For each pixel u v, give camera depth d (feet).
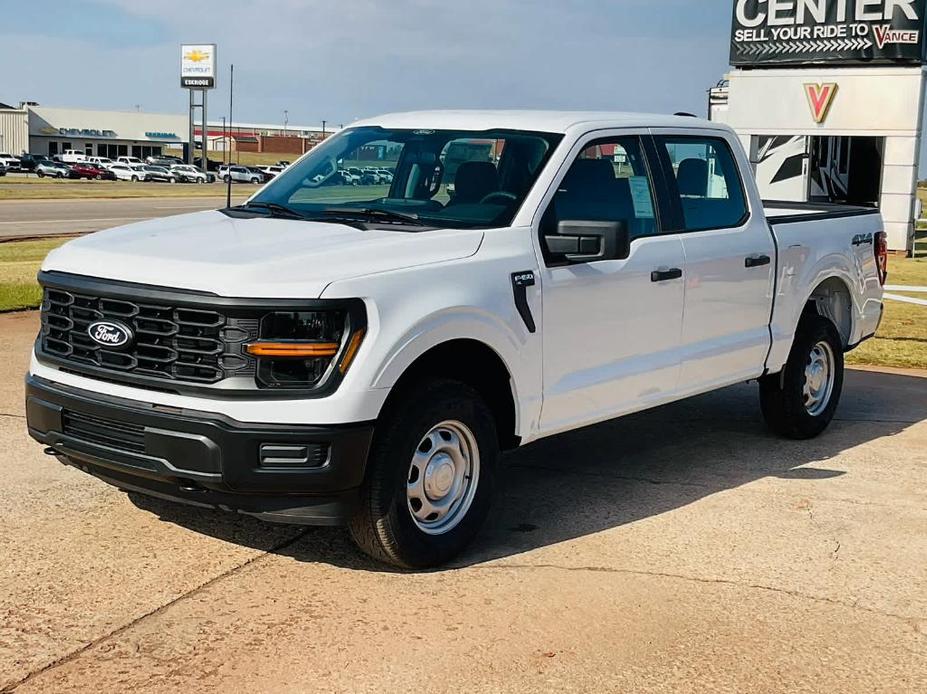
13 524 17.66
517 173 18.30
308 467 14.64
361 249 15.71
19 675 12.67
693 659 13.65
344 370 14.76
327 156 20.44
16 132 347.56
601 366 18.93
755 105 77.77
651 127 20.61
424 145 19.29
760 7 75.97
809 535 18.35
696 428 26.02
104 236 17.39
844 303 26.12
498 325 16.66
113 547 16.80
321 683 12.70
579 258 18.12
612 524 18.71
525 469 22.18
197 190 202.59
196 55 311.06
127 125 374.63
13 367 29.99
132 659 13.15
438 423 16.07
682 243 20.42
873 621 14.98
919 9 72.18
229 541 17.24
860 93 74.59
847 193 87.81
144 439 15.06
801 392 24.30
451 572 16.30
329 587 15.55
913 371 34.01
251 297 14.49
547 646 13.87
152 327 15.21
